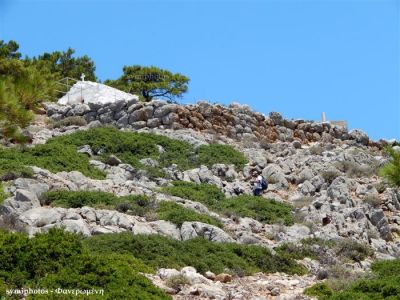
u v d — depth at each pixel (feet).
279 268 135.13
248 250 137.39
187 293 109.19
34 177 160.04
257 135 241.55
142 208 150.61
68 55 358.43
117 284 99.86
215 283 118.83
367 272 131.85
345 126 269.85
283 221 169.17
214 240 142.10
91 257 104.22
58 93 273.33
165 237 133.59
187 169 198.49
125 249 123.85
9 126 110.93
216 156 208.44
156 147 207.51
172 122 228.43
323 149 233.35
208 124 234.58
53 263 101.91
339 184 189.37
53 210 137.28
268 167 203.92
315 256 145.89
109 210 144.56
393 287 108.58
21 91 111.75
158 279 114.32
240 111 243.60
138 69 348.38
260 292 118.52
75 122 228.22
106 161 193.26
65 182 160.35
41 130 217.56
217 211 169.68
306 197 190.08
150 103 232.32
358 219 172.04
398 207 188.24
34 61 322.75
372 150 254.47
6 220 131.13
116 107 232.53
